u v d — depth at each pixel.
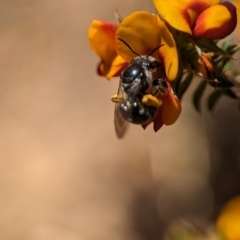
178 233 0.18
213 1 0.14
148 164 0.26
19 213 0.27
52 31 0.32
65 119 0.29
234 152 0.24
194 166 0.25
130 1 0.30
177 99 0.14
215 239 0.17
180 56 0.14
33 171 0.28
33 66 0.31
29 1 0.32
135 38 0.14
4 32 0.32
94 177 0.27
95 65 0.30
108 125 0.28
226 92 0.15
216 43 0.15
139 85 0.15
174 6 0.14
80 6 0.32
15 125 0.30
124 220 0.26
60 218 0.26
